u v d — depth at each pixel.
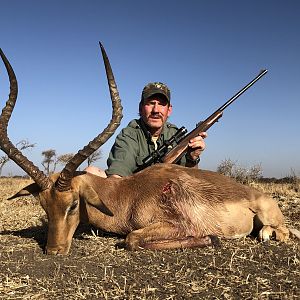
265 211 1.56
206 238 1.39
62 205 1.34
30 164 1.36
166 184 1.51
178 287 1.03
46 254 1.33
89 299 0.97
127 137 1.88
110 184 1.54
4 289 1.03
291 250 1.34
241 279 1.07
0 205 2.64
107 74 1.36
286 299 0.95
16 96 1.42
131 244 1.36
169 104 1.95
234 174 3.73
